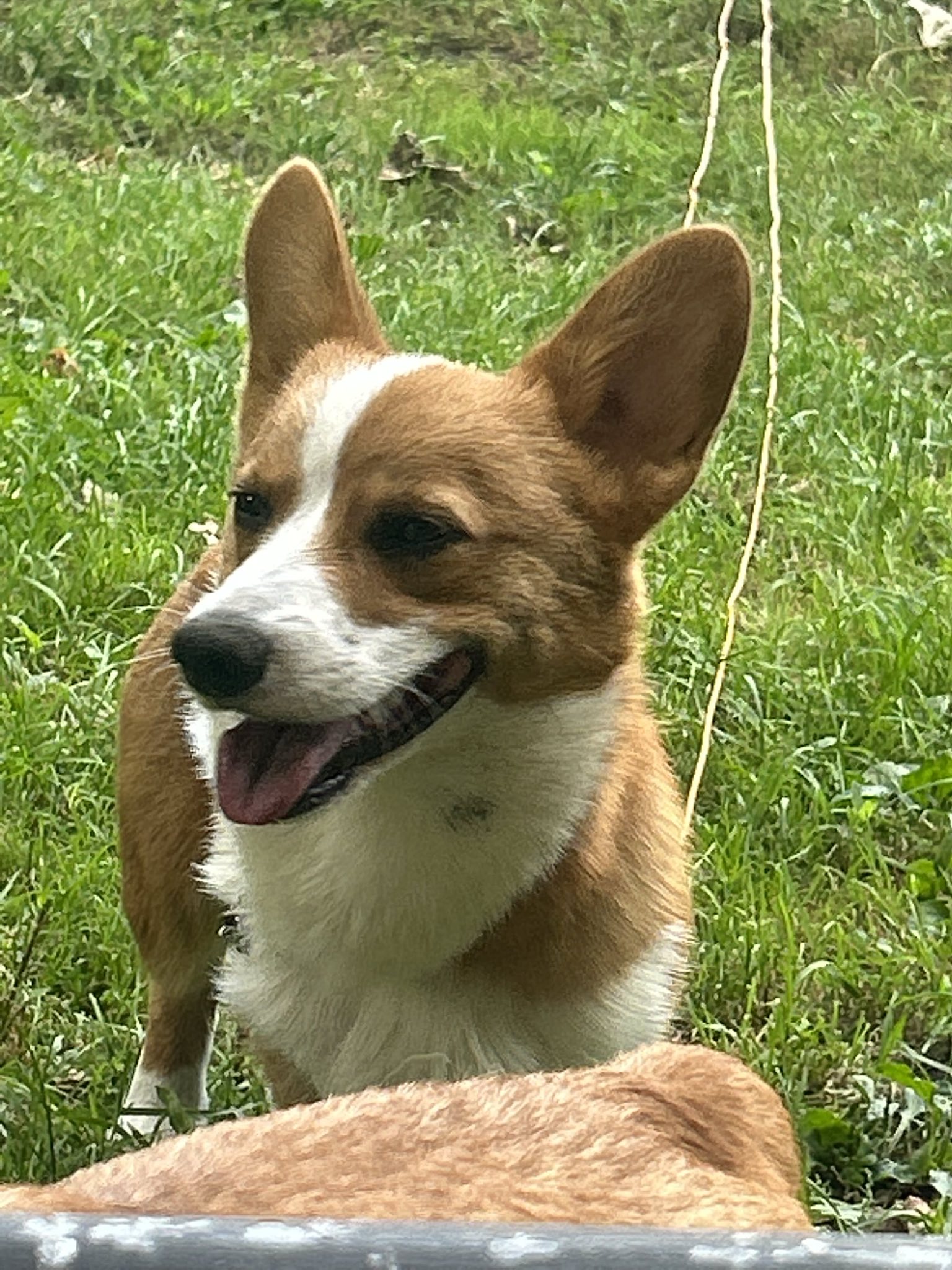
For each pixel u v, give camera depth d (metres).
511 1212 0.69
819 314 2.34
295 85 3.03
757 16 3.45
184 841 1.18
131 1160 0.71
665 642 1.60
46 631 1.59
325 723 1.01
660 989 1.11
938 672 1.62
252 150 2.77
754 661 1.59
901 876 1.45
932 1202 1.19
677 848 1.15
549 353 1.10
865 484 1.87
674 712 1.54
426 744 1.04
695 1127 0.77
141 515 1.71
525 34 3.43
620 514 1.08
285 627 1.00
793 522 1.82
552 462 1.07
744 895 1.36
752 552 1.71
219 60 3.05
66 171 2.54
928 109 3.25
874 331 2.31
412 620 1.03
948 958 1.35
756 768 1.51
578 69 3.26
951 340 2.29
